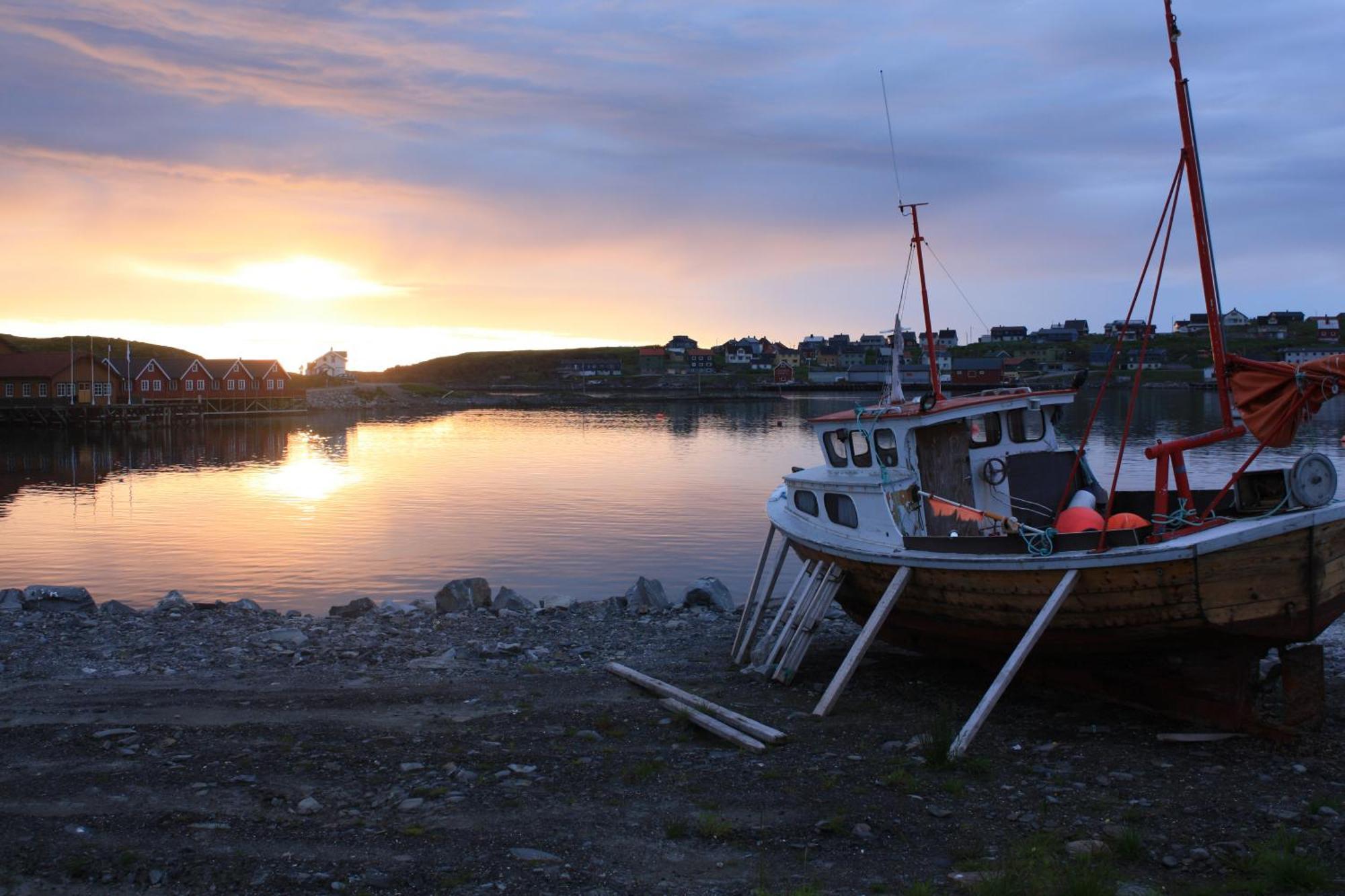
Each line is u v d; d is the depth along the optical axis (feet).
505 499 134.21
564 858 24.07
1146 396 417.90
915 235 44.34
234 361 373.81
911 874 22.95
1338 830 24.20
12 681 41.60
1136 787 27.66
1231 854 23.16
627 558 89.66
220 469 182.91
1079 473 41.75
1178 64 32.24
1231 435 32.63
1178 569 29.86
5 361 312.91
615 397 515.09
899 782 28.37
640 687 40.42
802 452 212.84
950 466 40.01
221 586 78.07
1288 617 29.60
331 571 83.97
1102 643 33.09
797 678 42.14
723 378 655.35
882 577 38.47
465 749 32.22
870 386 536.83
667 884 22.71
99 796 28.17
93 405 294.25
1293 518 28.99
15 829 25.84
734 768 30.19
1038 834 24.62
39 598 59.16
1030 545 33.14
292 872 23.35
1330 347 577.02
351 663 45.24
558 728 34.63
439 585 78.33
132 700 38.45
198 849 24.59
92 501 136.05
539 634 52.75
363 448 233.55
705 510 121.60
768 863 23.66
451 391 542.57
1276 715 33.06
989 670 38.52
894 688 39.47
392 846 24.84
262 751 32.12
